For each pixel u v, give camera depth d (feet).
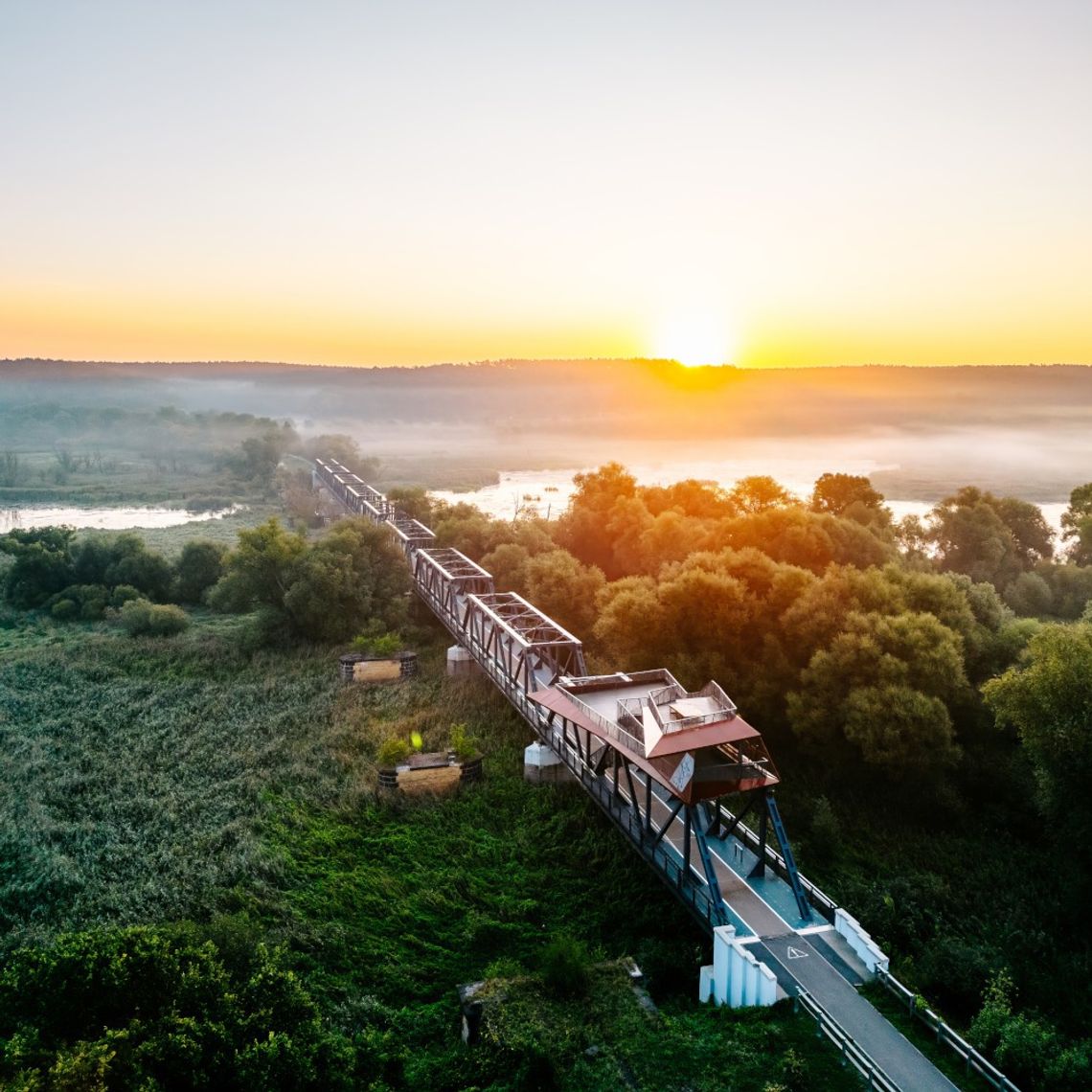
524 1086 85.81
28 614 305.94
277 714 199.31
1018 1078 83.30
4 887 129.08
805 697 164.25
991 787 156.35
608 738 128.98
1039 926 122.21
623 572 309.42
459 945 117.70
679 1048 88.43
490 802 155.43
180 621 272.31
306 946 115.03
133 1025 76.02
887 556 254.88
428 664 233.55
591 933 120.57
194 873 130.82
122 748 180.86
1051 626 135.74
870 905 120.06
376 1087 86.94
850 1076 82.02
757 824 150.51
